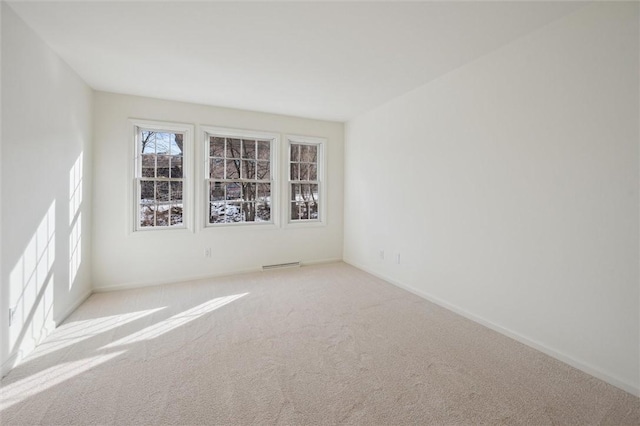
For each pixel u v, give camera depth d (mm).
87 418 1528
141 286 3682
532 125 2238
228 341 2342
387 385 1815
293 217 4703
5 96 1877
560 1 1864
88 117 3273
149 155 3783
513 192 2385
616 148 1798
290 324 2652
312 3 1911
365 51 2537
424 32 2242
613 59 1801
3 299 1870
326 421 1525
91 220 3422
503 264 2479
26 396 1684
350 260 4832
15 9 1942
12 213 1953
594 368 1917
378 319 2771
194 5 1934
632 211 1739
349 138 4797
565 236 2059
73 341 2320
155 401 1659
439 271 3135
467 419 1546
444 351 2213
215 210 4164
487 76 2580
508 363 2059
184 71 2941
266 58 2670
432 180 3199
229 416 1555
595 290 1910
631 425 1520
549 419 1551
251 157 4379
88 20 2086
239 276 4129
